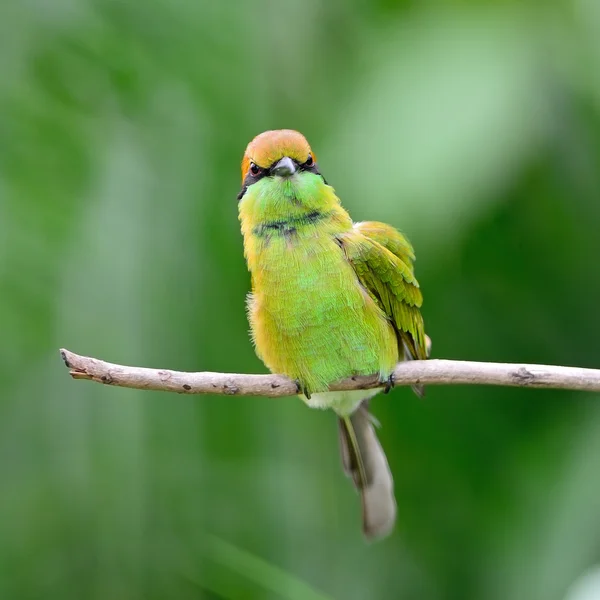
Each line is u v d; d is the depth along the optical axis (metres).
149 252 10.89
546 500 12.58
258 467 11.61
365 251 10.59
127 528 11.03
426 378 10.42
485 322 13.10
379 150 11.02
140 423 10.93
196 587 11.30
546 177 12.70
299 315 10.54
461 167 10.85
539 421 13.22
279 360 10.73
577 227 12.93
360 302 10.55
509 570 12.43
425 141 10.95
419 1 12.23
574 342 13.14
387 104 11.30
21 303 10.46
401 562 13.03
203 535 11.32
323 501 12.18
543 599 11.89
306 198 10.51
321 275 10.48
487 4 11.98
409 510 13.18
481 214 11.80
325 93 12.17
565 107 12.28
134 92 11.38
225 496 11.48
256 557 11.43
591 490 12.14
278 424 11.90
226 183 11.54
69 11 11.31
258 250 10.65
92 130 11.16
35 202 10.71
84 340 10.56
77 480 10.85
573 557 11.89
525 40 11.76
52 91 11.12
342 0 12.38
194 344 10.98
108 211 10.85
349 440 11.94
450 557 13.02
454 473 13.16
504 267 13.11
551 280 13.13
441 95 11.27
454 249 11.98
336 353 10.63
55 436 10.72
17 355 10.55
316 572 11.98
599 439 12.51
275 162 10.84
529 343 13.10
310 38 12.27
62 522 10.98
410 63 11.59
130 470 10.91
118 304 10.64
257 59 11.87
